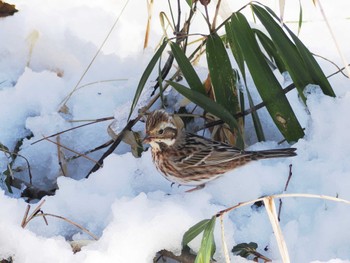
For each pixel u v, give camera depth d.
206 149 7.86
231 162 7.75
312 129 7.90
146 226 6.55
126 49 9.61
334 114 7.88
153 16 9.97
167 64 8.66
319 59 9.05
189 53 9.44
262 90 7.92
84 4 10.02
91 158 8.46
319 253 6.66
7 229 6.57
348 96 7.96
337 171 7.28
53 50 9.41
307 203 7.14
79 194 7.20
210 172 7.86
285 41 8.07
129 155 7.70
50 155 8.34
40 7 9.83
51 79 8.86
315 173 7.42
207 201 7.00
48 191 8.00
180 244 6.61
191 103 8.65
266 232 6.96
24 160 8.27
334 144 7.68
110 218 6.92
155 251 6.58
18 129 8.53
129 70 9.27
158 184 7.88
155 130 7.79
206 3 8.27
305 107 8.07
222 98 8.04
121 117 8.48
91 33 9.70
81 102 8.80
